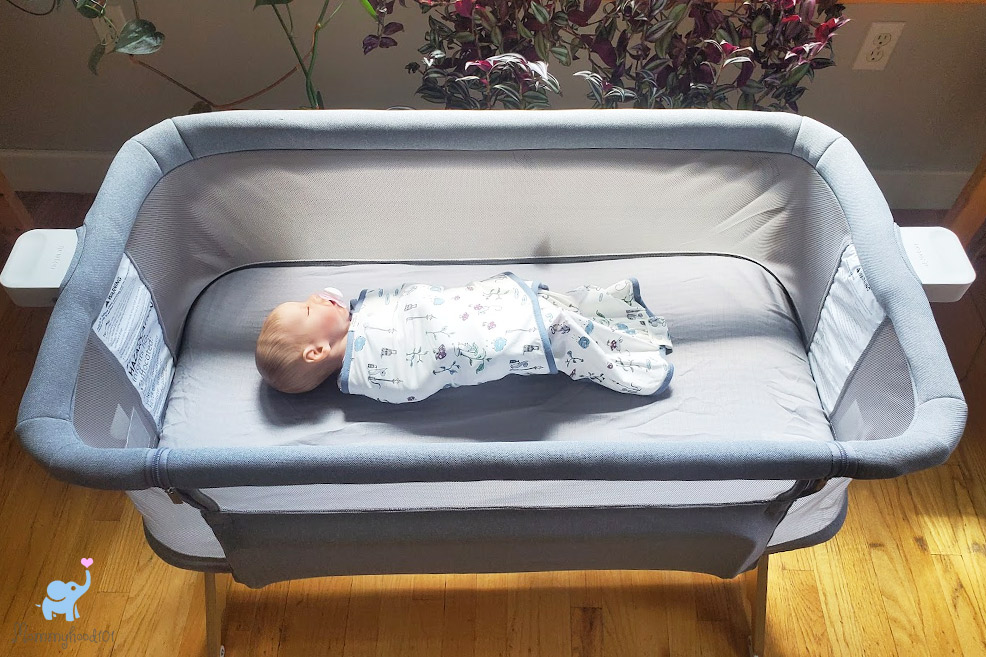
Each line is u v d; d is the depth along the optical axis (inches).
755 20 56.9
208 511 40.6
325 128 50.4
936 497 61.4
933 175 79.4
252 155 51.9
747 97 60.8
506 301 53.4
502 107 70.7
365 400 53.5
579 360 52.5
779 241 56.8
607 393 53.7
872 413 45.1
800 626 55.9
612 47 58.3
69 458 35.6
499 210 56.8
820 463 35.5
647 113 50.9
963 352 69.1
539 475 35.5
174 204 51.9
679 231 58.9
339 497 41.1
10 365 68.6
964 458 63.2
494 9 56.6
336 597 57.5
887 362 43.3
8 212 68.7
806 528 47.1
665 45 57.7
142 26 56.4
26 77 72.4
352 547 43.5
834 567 58.4
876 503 61.2
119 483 35.3
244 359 55.4
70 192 82.7
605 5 66.2
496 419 52.3
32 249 46.1
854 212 46.9
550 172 53.5
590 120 50.6
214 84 74.7
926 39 68.2
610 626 56.2
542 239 59.5
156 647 55.2
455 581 58.4
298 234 58.1
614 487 41.0
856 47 68.9
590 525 43.0
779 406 52.9
